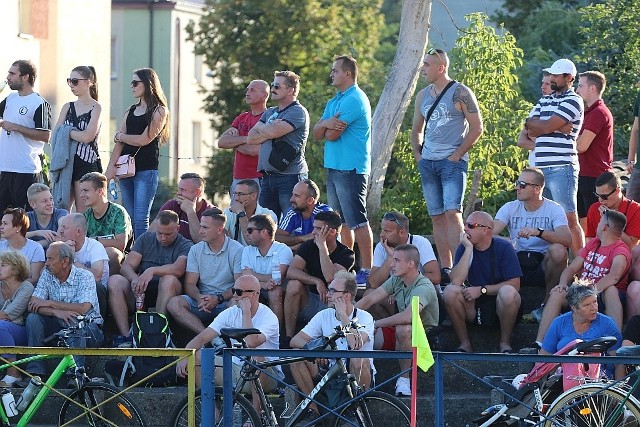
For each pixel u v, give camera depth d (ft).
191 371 82.69
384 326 101.71
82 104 119.44
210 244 108.06
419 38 144.77
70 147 118.52
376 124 145.89
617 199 105.91
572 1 279.28
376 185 145.69
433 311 102.27
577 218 110.52
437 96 110.52
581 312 93.86
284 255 106.42
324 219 104.78
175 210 117.29
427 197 111.75
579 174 115.85
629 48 203.62
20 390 99.55
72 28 256.52
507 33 179.01
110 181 118.93
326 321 98.53
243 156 119.75
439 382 78.84
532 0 297.94
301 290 105.09
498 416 89.92
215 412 88.84
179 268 108.47
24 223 109.60
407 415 90.22
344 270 98.99
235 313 99.71
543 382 92.17
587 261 103.71
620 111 202.28
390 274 105.29
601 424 85.61
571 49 250.57
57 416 102.89
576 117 109.29
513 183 175.22
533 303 109.91
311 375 96.02
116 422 95.04
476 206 152.87
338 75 111.96
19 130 119.34
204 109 341.82
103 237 113.39
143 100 117.80
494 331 107.14
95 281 106.73
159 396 101.14
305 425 86.02
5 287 105.70
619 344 94.79
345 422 91.66
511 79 176.65
